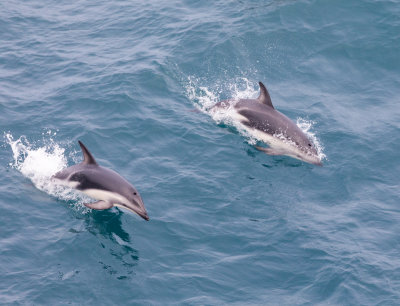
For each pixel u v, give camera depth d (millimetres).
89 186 43000
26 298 35875
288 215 43375
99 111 55125
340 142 51500
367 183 46969
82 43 67688
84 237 40906
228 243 40812
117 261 39062
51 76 61344
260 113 51906
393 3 68938
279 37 65438
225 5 71688
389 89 59125
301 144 49594
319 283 37375
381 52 63406
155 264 38906
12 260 38750
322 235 41250
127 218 42844
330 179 47281
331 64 62406
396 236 41156
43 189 45281
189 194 45219
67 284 37094
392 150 50438
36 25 71688
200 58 62781
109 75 60375
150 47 65438
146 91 57969
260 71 61438
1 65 63250
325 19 67562
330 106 56531
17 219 42344
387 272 37844
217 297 36500
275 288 37250
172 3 73938
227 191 45719
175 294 36656
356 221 42719
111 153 49781
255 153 50156
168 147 50594
